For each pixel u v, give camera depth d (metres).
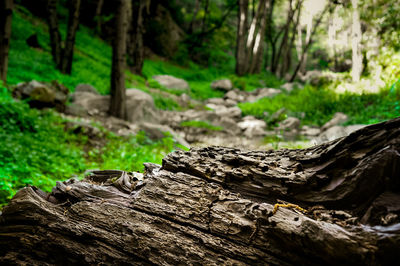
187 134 10.31
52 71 12.48
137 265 1.64
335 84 13.15
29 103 7.98
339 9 10.36
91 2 23.52
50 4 13.03
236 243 1.57
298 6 21.34
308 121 10.91
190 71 29.33
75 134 7.25
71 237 1.80
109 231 1.77
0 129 5.71
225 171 1.89
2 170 4.00
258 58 29.17
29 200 1.92
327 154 1.65
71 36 13.17
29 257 1.78
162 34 30.11
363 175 1.47
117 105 10.20
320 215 1.50
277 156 1.99
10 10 8.41
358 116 8.40
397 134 1.48
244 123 11.84
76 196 2.02
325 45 18.31
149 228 1.72
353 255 1.21
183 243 1.63
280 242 1.46
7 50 8.58
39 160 5.04
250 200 1.78
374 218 1.36
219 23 32.34
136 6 22.97
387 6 7.99
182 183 1.89
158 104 13.90
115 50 10.12
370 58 10.33
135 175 2.47
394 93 7.75
